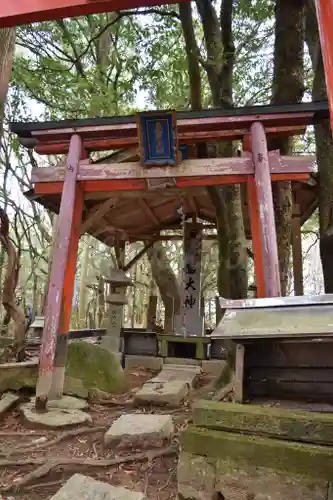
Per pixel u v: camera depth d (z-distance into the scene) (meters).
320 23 2.22
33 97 12.22
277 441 2.40
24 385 5.84
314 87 6.61
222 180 6.22
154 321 14.98
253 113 5.91
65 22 13.41
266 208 5.57
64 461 3.62
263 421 2.48
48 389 5.15
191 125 6.07
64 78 11.09
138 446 3.96
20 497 3.11
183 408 5.80
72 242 6.19
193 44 8.12
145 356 9.81
